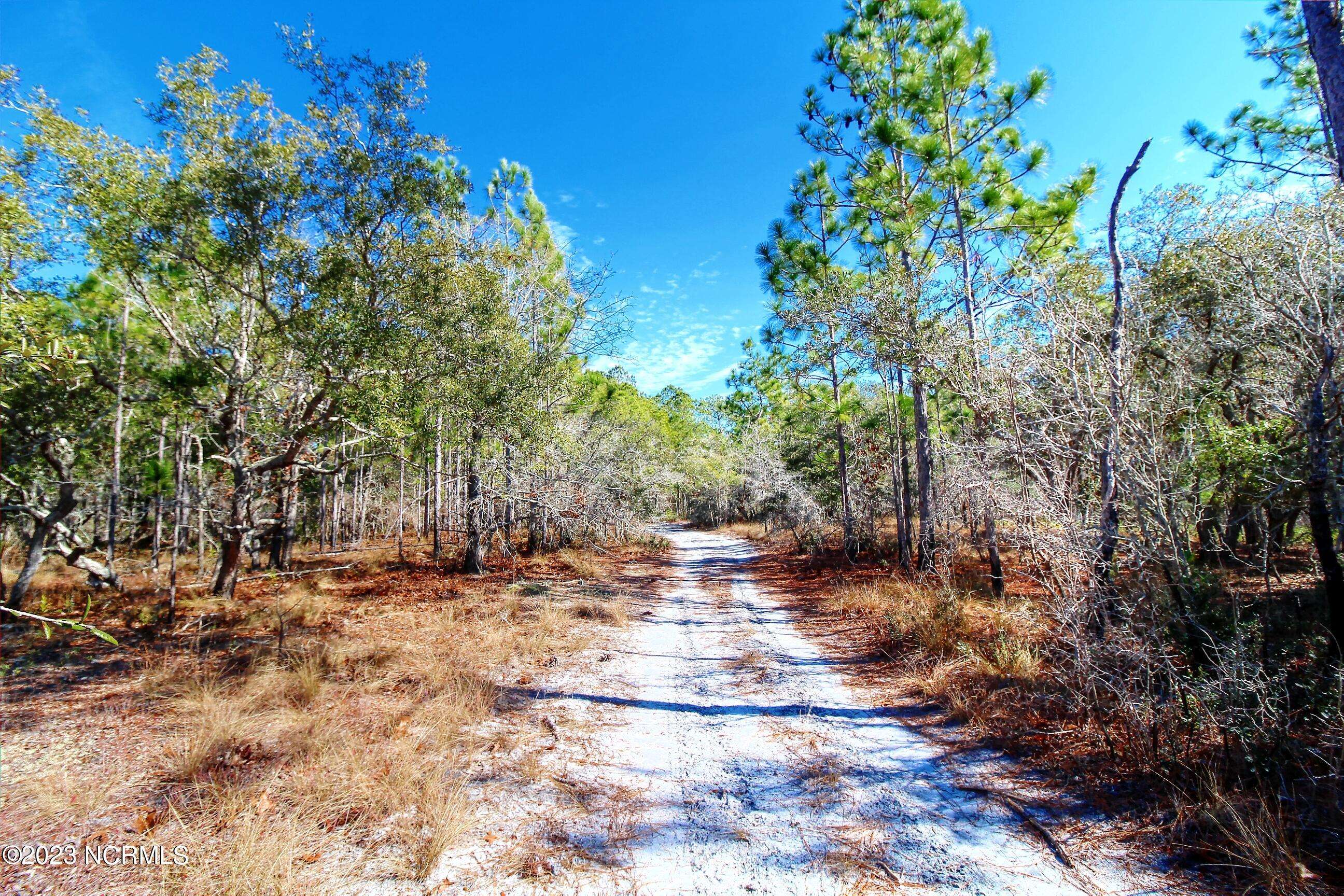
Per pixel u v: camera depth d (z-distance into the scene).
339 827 3.15
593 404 15.79
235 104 7.77
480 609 9.15
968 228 9.62
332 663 5.88
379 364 8.03
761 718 4.95
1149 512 4.58
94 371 7.75
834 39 10.51
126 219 7.40
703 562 18.12
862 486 14.84
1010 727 4.38
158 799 3.38
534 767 3.94
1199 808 3.06
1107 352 4.96
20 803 3.32
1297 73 7.41
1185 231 6.40
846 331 9.41
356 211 7.65
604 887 2.77
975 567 10.29
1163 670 3.99
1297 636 4.49
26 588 8.68
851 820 3.34
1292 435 4.74
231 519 9.69
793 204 12.65
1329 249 4.04
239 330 9.24
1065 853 2.93
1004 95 9.22
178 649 6.50
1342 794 2.95
